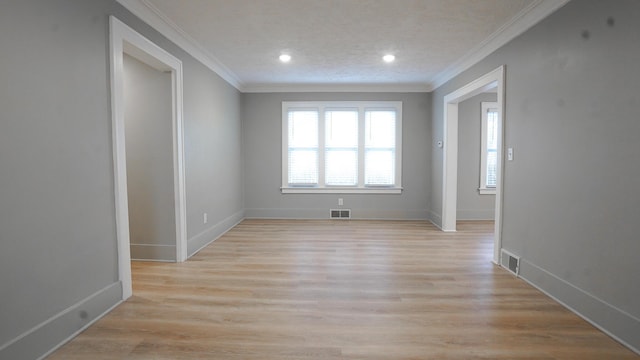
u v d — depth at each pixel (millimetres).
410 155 5977
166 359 1834
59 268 1983
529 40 2914
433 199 5758
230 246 4199
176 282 2971
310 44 3678
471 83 4129
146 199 3549
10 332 1697
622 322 1997
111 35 2383
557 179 2566
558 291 2561
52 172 1924
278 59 4238
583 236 2309
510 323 2240
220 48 3811
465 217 5918
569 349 1938
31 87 1788
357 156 6008
